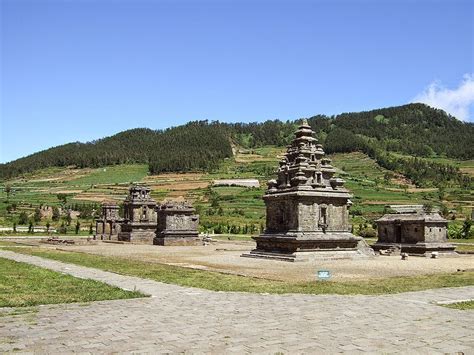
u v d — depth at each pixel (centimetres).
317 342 1400
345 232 5056
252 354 1279
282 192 5056
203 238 8500
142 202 8975
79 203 17288
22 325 1600
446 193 19862
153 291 2330
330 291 2381
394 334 1498
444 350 1332
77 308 1897
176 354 1277
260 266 4022
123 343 1382
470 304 2028
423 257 5516
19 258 4184
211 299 2114
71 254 4778
